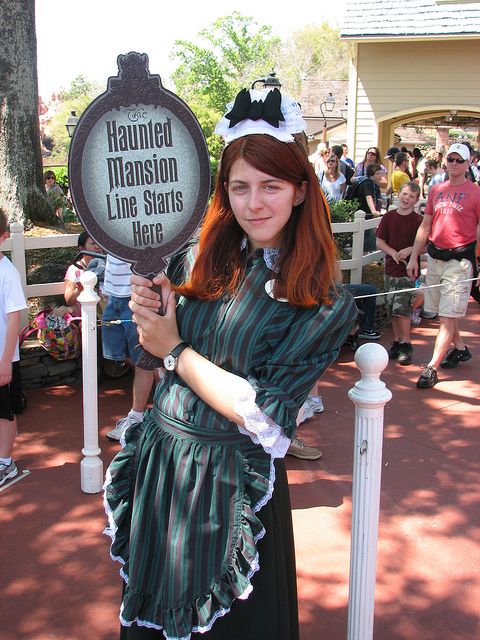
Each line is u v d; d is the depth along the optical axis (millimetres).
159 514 1815
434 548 3445
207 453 1789
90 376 3816
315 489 4016
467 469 4297
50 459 4348
